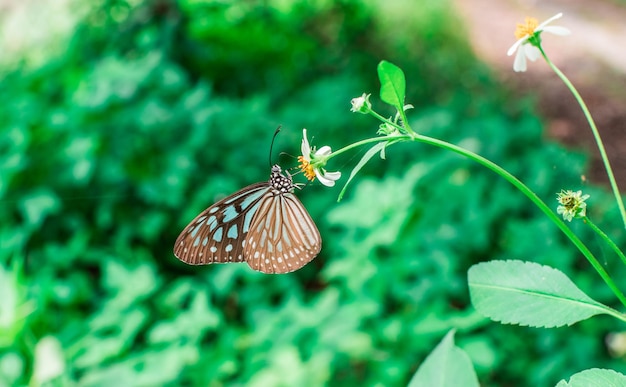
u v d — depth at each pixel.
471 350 0.62
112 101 0.83
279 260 0.48
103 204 0.78
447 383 0.40
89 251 0.73
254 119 0.88
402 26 1.36
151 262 0.74
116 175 0.79
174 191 0.77
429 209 0.74
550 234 0.69
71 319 0.68
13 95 0.93
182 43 1.10
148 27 1.07
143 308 0.65
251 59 1.14
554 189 0.75
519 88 1.26
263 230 0.48
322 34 1.31
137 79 0.85
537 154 0.81
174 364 0.62
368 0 1.36
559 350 0.64
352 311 0.64
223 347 0.64
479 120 0.93
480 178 0.77
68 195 0.78
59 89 0.93
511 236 0.70
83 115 0.82
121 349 0.63
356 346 0.62
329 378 0.62
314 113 0.93
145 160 0.81
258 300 0.69
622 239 0.69
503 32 1.53
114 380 0.60
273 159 0.85
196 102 0.86
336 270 0.66
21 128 0.81
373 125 0.96
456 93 1.08
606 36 1.43
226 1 1.17
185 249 0.48
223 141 0.85
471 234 0.70
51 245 0.73
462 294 0.68
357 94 1.02
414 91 1.20
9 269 0.70
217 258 0.49
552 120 1.14
